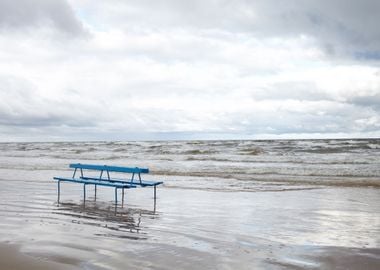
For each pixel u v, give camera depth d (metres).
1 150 61.25
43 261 5.76
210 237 7.58
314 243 7.16
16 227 8.27
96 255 6.14
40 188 15.86
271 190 15.45
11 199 12.77
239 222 9.16
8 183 17.56
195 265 5.71
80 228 8.31
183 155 39.75
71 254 6.17
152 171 23.31
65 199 12.93
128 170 11.87
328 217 9.84
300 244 7.07
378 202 12.31
